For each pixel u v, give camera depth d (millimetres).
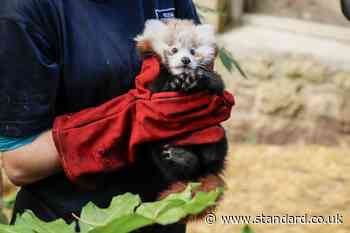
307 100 5504
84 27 2322
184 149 2336
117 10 2377
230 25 5824
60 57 2311
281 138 5570
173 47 2385
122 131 2307
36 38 2271
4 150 2320
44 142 2318
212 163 2379
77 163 2301
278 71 5512
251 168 5074
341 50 5508
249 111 5609
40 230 1957
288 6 5828
